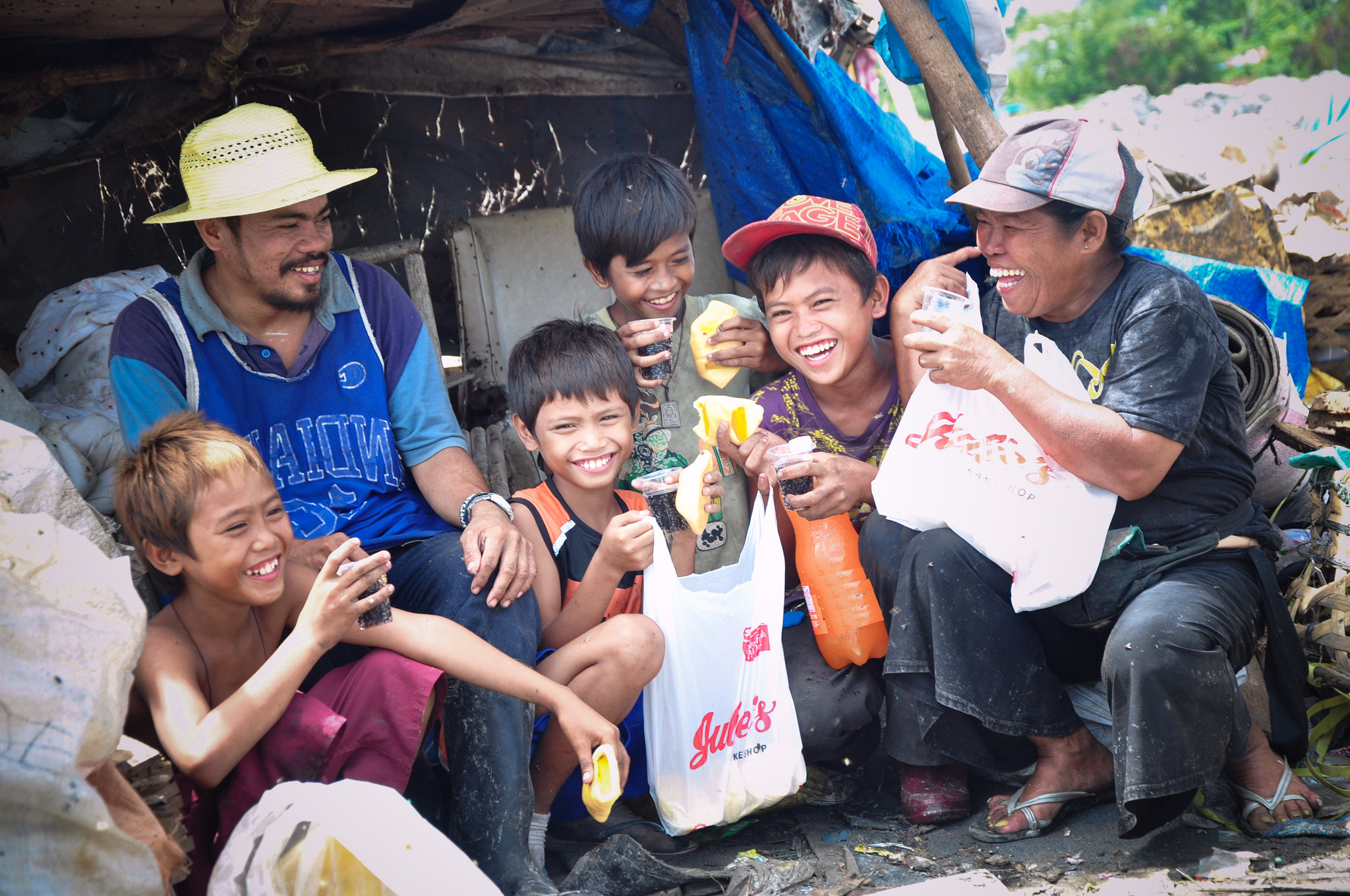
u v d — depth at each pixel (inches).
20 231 172.9
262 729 79.9
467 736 92.3
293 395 110.5
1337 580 113.5
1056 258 103.7
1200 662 91.3
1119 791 93.0
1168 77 755.4
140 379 105.8
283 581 89.2
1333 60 639.8
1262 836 97.3
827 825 110.1
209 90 169.0
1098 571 101.6
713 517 126.3
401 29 173.0
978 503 102.6
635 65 203.9
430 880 69.3
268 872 69.6
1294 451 145.3
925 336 101.9
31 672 62.8
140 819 68.2
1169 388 98.5
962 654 102.5
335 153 190.5
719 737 102.3
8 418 122.7
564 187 206.8
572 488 114.2
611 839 95.7
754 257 123.8
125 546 109.0
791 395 128.6
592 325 113.7
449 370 171.9
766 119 158.4
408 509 113.2
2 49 155.3
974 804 111.0
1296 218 193.3
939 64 137.6
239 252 104.3
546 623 109.2
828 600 113.7
